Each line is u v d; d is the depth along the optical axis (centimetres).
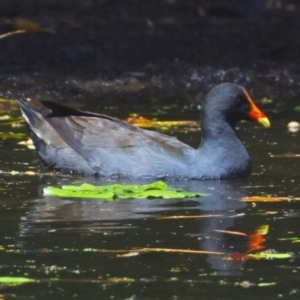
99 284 902
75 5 2850
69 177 1377
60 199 1229
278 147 1545
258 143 1573
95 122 1430
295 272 938
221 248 1015
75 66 2189
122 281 912
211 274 932
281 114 1844
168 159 1370
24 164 1440
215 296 872
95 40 2386
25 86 2038
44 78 2091
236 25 2638
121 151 1386
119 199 1234
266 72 2228
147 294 878
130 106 1934
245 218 1138
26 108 1477
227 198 1245
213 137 1391
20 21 2411
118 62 2239
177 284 904
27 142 1579
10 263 961
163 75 2177
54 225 1101
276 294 877
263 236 1062
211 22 2677
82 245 1022
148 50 2336
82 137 1412
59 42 2348
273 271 941
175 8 2888
